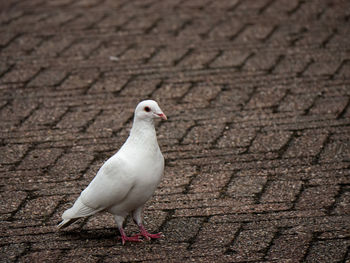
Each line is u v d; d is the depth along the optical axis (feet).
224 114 33.81
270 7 48.91
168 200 26.08
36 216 25.27
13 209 25.84
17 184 27.86
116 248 22.74
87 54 42.01
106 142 31.50
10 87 37.83
